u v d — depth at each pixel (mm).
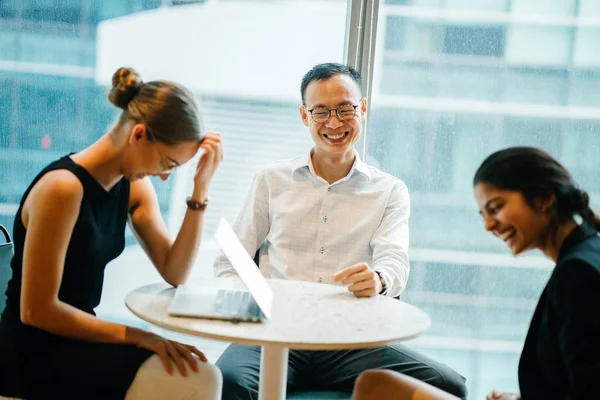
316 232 2508
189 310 1692
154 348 1759
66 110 2932
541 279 2984
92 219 1800
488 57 2889
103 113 2939
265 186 2576
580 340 1362
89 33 2895
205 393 1717
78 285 1847
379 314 1801
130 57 2906
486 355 3033
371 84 2891
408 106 2924
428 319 1781
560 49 2879
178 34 2898
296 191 2531
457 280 3002
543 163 1514
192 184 2957
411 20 2871
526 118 2920
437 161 2947
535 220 1517
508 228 1541
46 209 1696
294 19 2893
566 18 2861
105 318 2988
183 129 1744
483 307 3008
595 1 2852
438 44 2887
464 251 2982
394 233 2457
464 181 2953
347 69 2471
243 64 2918
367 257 2506
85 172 1771
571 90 2900
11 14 2871
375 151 2959
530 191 1501
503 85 2902
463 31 2877
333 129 2408
